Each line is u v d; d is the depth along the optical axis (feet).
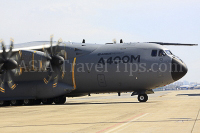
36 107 138.21
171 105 126.41
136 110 103.14
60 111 107.96
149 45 160.56
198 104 131.03
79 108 121.90
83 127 62.69
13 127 65.46
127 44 165.27
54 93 166.71
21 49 154.51
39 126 65.92
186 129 56.80
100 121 72.74
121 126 62.64
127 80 158.81
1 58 145.89
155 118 76.48
